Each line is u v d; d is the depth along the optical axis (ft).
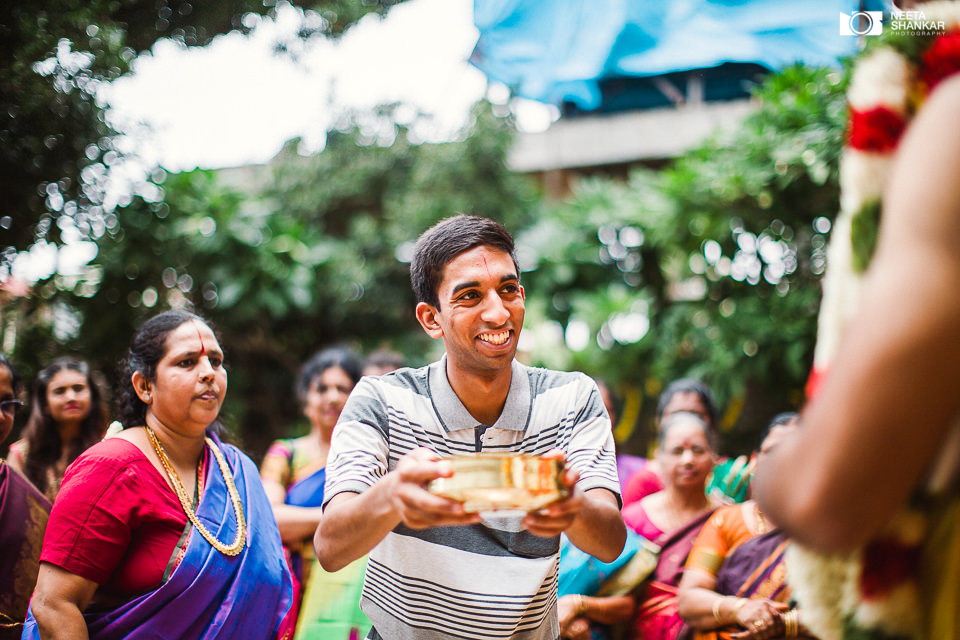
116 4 11.71
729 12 19.56
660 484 13.20
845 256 3.25
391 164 33.04
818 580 3.42
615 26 20.06
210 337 8.60
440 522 4.27
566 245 29.53
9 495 9.14
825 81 20.35
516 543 6.28
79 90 11.84
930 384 2.38
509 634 6.11
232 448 9.20
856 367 2.47
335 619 11.03
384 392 6.59
